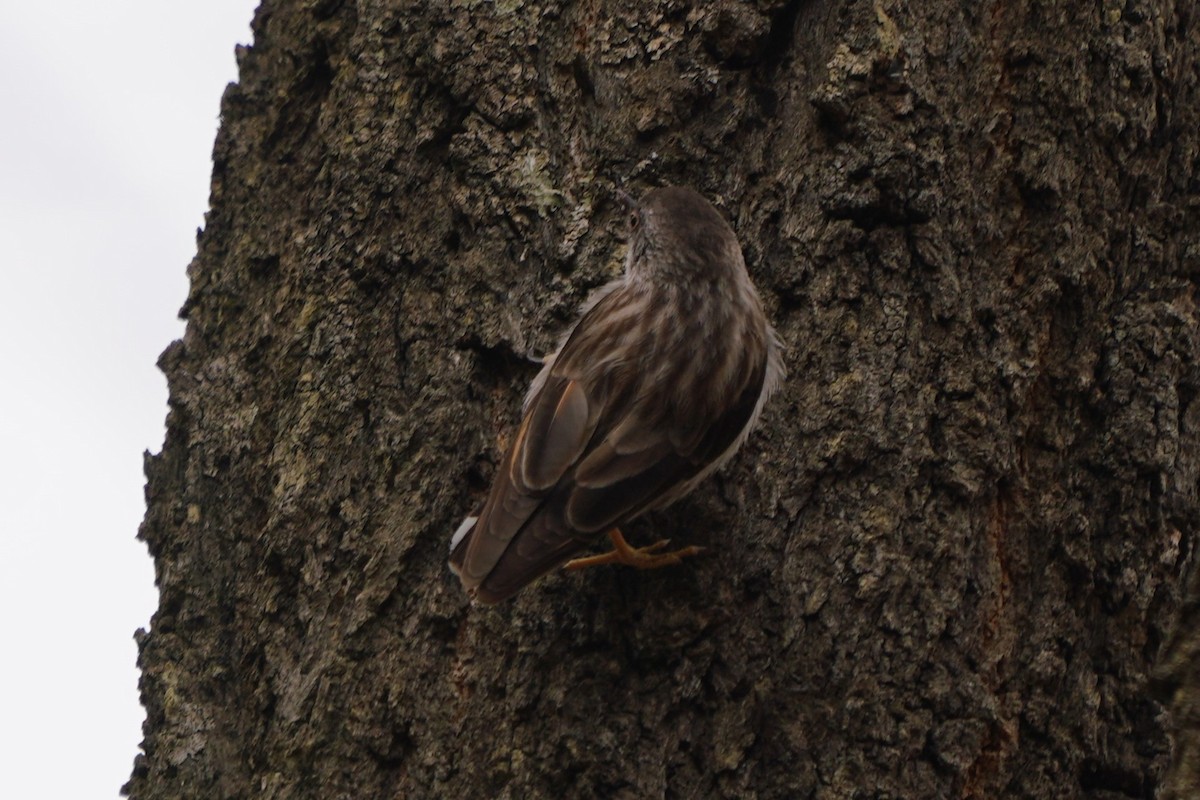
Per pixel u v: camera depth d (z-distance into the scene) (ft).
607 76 32.30
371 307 32.24
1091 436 30.42
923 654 28.17
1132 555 29.84
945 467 29.07
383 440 30.99
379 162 32.73
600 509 28.68
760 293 30.66
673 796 27.61
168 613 33.27
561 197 31.91
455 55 32.48
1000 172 30.83
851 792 27.45
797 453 29.40
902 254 30.04
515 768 27.94
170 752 31.76
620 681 28.22
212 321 35.27
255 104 36.78
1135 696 29.81
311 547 30.89
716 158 31.86
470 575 27.48
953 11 30.91
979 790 28.40
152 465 35.22
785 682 28.09
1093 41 31.04
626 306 30.58
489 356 31.35
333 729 29.19
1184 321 30.94
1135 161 31.42
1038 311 30.30
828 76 30.42
